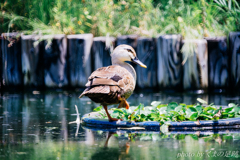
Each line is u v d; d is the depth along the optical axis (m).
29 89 12.69
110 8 13.49
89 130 6.05
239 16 13.35
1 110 8.38
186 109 6.97
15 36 12.77
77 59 12.41
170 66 11.88
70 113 7.98
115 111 6.74
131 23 13.59
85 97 10.87
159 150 4.62
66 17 13.30
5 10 13.91
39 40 12.41
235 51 11.88
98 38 12.34
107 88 5.70
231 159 4.21
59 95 11.35
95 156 4.35
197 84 11.77
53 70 12.50
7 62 12.79
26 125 6.54
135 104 9.21
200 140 5.20
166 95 11.13
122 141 5.17
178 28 12.98
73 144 5.01
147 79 12.22
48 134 5.73
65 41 12.45
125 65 7.04
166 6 13.63
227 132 5.84
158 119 6.33
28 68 12.60
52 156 4.38
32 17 13.63
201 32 12.40
